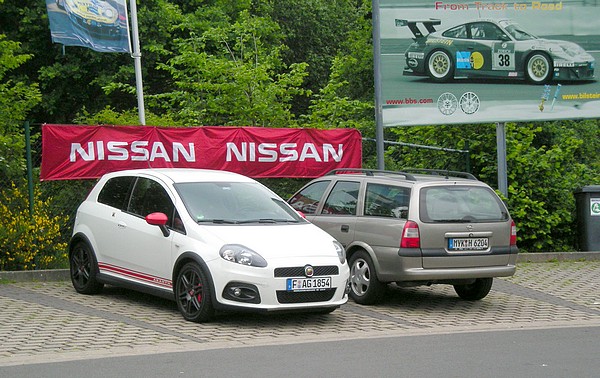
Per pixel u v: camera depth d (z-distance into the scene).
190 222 10.85
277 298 10.23
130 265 11.56
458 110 17.38
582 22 17.97
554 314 11.71
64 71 28.41
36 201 14.23
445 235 11.64
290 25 37.44
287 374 7.90
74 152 14.52
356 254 12.25
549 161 18.17
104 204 12.28
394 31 17.12
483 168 18.06
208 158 15.52
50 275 13.71
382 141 16.45
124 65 29.00
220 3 30.81
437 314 11.61
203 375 7.88
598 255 17.05
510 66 17.61
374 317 11.30
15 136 14.80
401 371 8.03
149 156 15.06
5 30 28.97
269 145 15.95
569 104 17.89
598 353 8.92
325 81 38.00
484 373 7.95
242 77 19.08
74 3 16.06
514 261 12.09
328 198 13.05
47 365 8.31
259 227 10.95
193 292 10.57
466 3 17.42
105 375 7.88
